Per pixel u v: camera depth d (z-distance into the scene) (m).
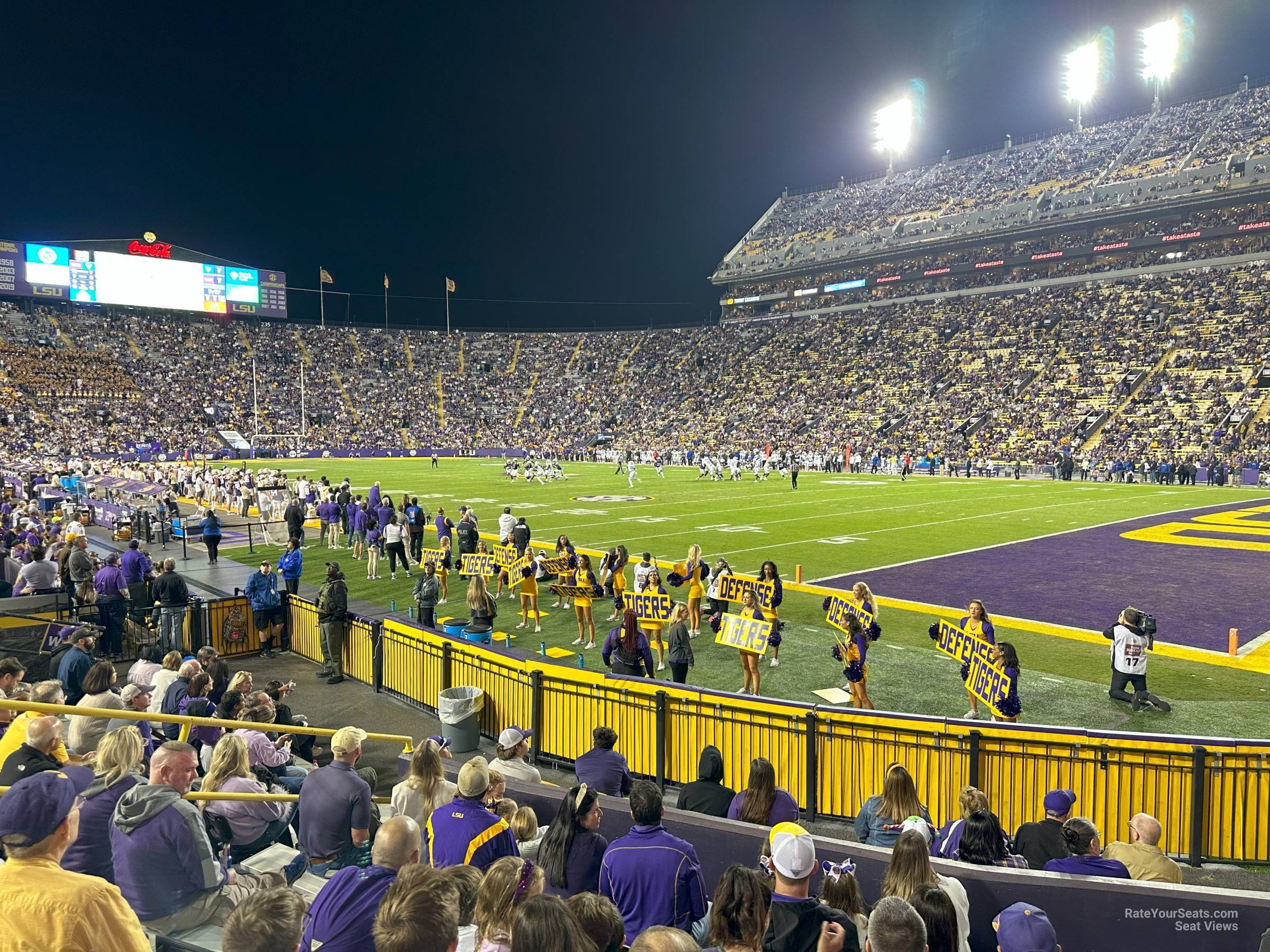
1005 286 81.81
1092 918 4.46
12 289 84.38
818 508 33.59
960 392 65.69
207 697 7.82
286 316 100.56
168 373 86.38
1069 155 88.12
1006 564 20.56
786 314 103.00
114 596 12.64
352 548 23.39
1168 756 6.66
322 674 12.11
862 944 3.76
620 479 51.72
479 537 22.44
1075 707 10.40
